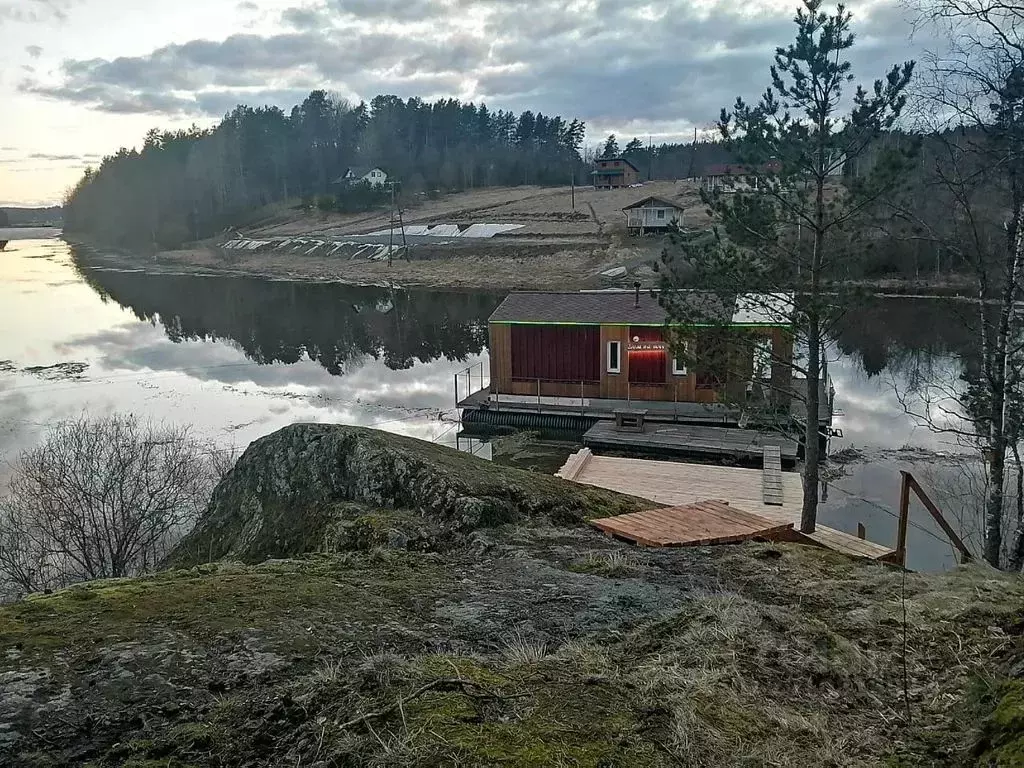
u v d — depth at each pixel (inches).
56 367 1348.4
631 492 692.1
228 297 2406.5
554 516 371.2
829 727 144.9
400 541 310.5
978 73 396.5
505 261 2800.2
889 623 205.2
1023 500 446.0
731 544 337.7
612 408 937.5
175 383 1247.5
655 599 227.1
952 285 1289.4
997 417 437.7
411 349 1592.0
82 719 134.8
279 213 4505.4
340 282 2783.0
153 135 6294.3
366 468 376.2
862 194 497.4
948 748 133.2
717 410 895.1
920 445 865.5
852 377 1222.3
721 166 3501.5
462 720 124.8
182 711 139.9
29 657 155.9
